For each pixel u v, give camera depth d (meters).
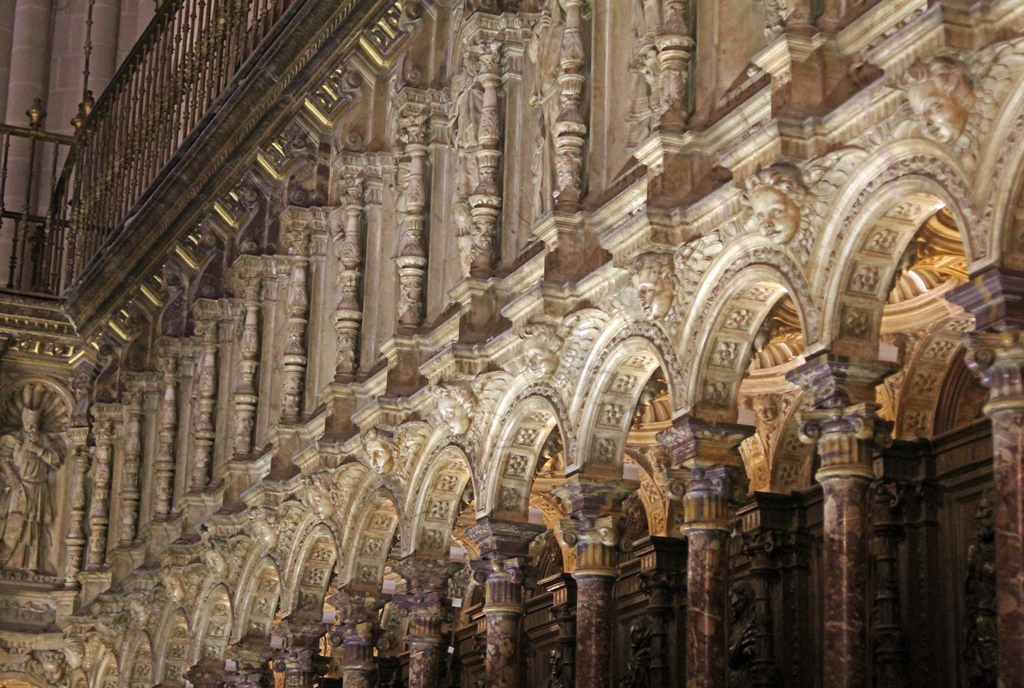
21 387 43.19
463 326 23.00
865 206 16.22
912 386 21.58
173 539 35.41
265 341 32.09
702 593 18.16
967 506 20.70
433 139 26.03
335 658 35.12
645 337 19.56
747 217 17.75
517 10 24.03
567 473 20.91
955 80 14.66
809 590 22.91
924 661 20.62
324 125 29.95
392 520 26.66
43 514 42.72
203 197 34.50
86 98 45.81
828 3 17.22
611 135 21.23
